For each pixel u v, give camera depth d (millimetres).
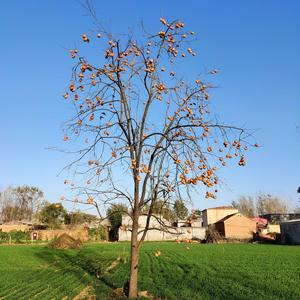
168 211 17828
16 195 125062
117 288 21859
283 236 81438
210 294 20500
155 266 35281
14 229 96938
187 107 16938
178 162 16438
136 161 17734
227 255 46594
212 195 15844
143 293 20844
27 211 124250
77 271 32156
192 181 15883
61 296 20672
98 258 44438
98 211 17562
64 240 61438
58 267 35844
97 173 17078
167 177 17422
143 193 18016
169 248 61969
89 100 16969
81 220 18656
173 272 30422
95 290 22125
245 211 136500
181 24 17172
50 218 91625
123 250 56469
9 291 22609
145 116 17859
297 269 31516
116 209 18609
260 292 20875
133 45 17516
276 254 47750
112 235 92875
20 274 30688
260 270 30875
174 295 20078
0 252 54375
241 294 20312
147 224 18234
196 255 47000
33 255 49562
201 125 16688
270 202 134125
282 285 23234
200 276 27281
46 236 88250
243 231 89188
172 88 17750
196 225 106938
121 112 17781
